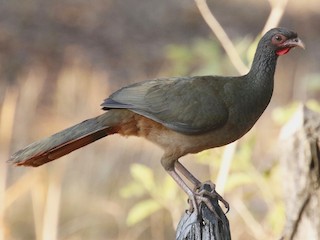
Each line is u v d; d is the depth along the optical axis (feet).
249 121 27.89
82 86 61.31
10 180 47.19
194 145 27.81
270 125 55.52
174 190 35.12
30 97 59.77
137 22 85.97
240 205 38.47
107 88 67.41
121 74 74.43
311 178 28.37
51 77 70.95
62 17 83.66
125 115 28.17
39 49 76.84
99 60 76.48
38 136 56.08
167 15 88.28
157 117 27.58
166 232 45.14
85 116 57.16
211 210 24.26
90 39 80.79
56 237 41.88
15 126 54.65
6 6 84.12
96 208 47.16
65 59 75.72
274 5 36.88
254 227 37.55
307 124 28.50
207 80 28.04
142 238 45.62
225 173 33.68
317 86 35.88
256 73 27.81
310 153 28.27
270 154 47.37
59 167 44.88
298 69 71.36
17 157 27.48
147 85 28.12
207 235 23.84
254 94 27.71
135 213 34.86
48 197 42.98
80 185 48.37
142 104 27.68
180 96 27.58
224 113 27.43
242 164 34.37
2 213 41.81
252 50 34.17
